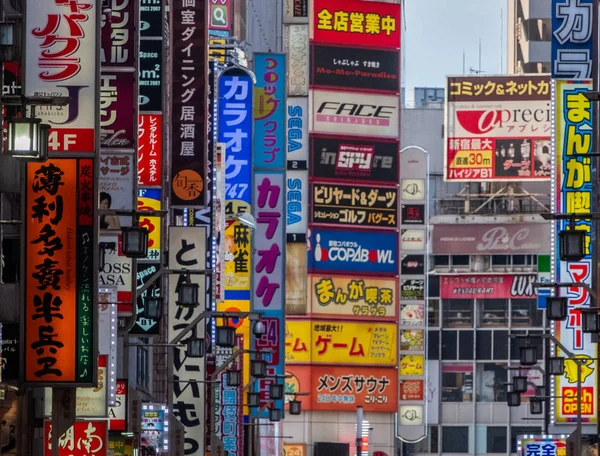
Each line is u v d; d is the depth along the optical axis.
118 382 64.06
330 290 178.50
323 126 178.75
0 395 51.19
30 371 48.56
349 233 179.38
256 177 130.00
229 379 93.31
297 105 178.38
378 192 180.25
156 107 74.75
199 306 87.00
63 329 48.66
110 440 65.06
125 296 63.84
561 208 93.19
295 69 178.75
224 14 122.75
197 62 85.94
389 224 180.62
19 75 52.03
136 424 64.94
